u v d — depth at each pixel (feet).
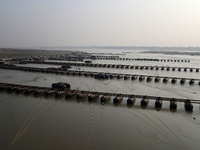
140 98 174.29
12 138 102.37
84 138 103.65
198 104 164.45
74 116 133.59
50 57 629.51
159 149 95.45
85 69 377.09
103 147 95.40
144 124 123.24
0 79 262.06
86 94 175.73
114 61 573.33
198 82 259.19
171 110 148.77
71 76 294.25
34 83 237.45
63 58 600.39
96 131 111.96
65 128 114.93
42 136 104.83
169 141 103.35
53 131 110.83
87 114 137.69
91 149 93.50
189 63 516.73
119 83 246.06
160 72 349.61
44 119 127.65
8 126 116.57
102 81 257.55
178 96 187.93
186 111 147.33
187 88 223.30
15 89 193.36
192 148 97.14
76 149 93.15
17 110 143.23
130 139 104.01
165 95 191.21
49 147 94.32
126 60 610.65
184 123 126.31
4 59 539.29
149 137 106.93
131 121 127.24
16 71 338.13
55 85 204.23
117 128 116.67
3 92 190.19
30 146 94.94
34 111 141.69
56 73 318.24
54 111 142.31
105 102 163.02
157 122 126.72
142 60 597.93
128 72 343.05
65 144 97.25
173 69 372.99
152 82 255.29
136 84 241.55
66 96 172.76
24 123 120.98
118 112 142.72
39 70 331.77
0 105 153.38
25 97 174.81
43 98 172.55
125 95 169.07
